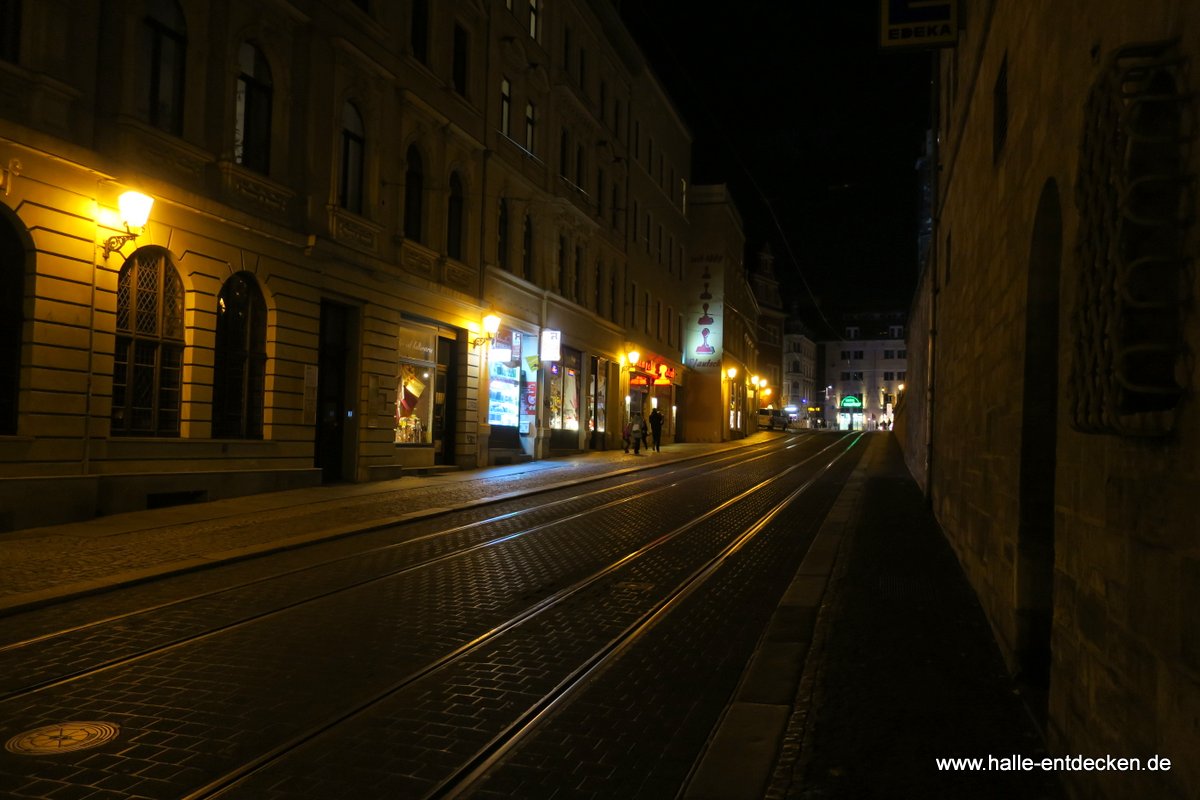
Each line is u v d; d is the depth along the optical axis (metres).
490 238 25.03
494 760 4.71
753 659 6.41
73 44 12.35
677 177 48.69
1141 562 3.01
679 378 49.00
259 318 16.09
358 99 18.91
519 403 27.80
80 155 12.11
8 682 5.88
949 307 11.62
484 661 6.52
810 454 36.88
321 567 10.12
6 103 11.39
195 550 10.60
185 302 14.37
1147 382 3.00
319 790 4.30
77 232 12.25
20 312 11.70
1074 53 4.16
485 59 24.69
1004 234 6.46
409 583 9.30
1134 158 2.96
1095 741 3.50
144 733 5.00
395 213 20.31
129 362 13.52
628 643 7.07
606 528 13.62
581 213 31.36
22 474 11.58
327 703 5.54
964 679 5.63
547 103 29.22
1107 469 3.43
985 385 7.43
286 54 16.67
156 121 13.77
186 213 14.10
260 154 16.23
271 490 16.20
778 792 4.07
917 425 22.23
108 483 12.88
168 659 6.44
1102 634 3.44
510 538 12.45
